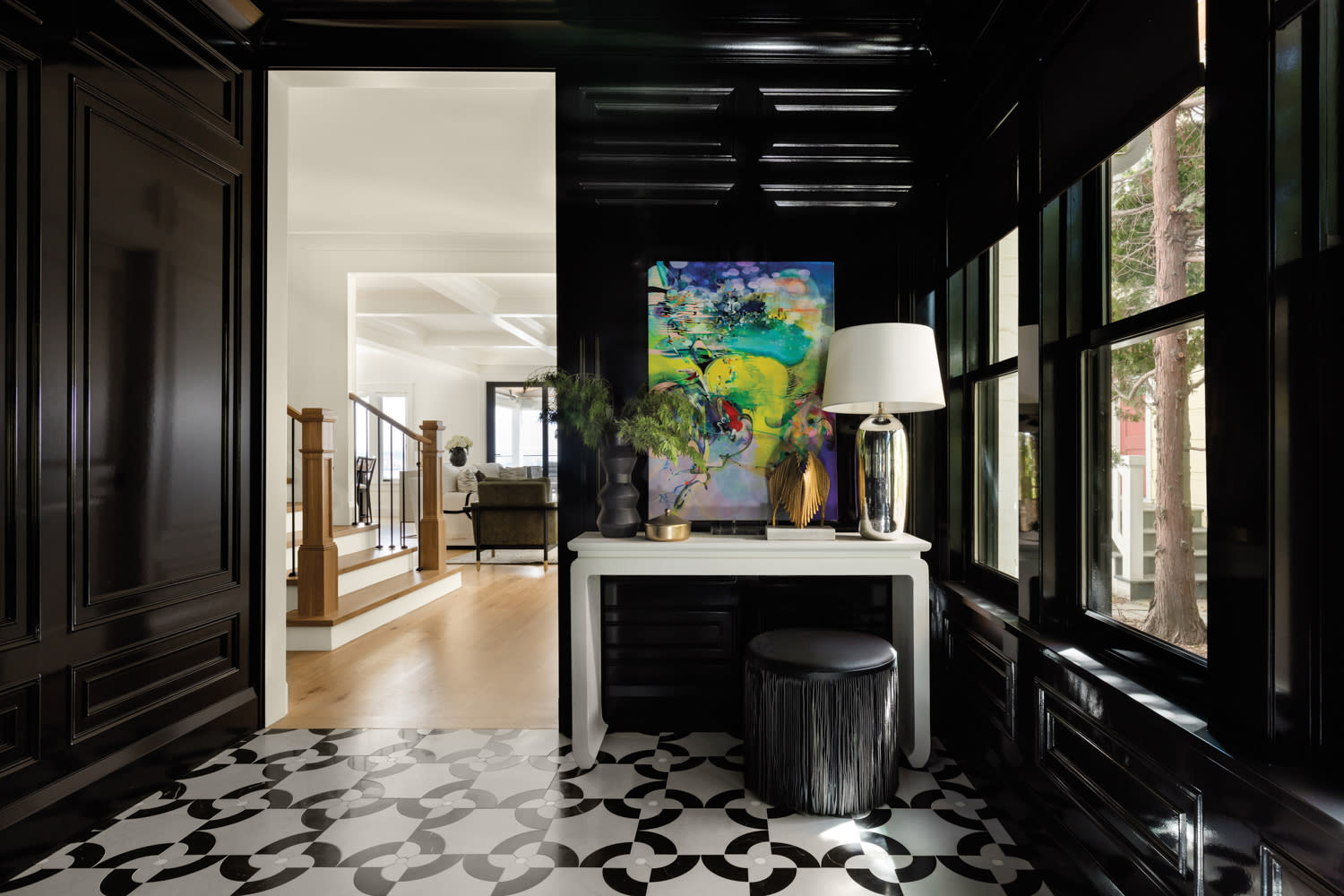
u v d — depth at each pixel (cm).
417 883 172
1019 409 202
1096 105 166
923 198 278
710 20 270
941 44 260
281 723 280
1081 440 187
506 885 171
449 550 841
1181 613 148
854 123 281
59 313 193
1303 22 110
